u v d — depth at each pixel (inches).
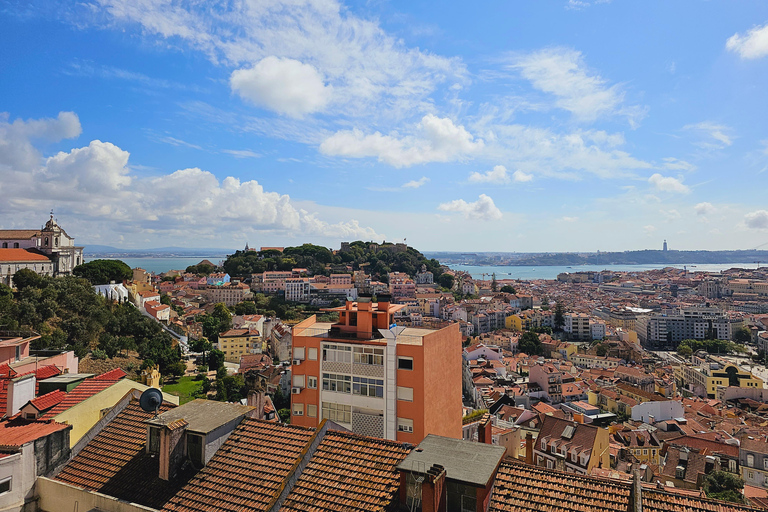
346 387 1904.5
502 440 2443.4
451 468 796.0
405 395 1813.5
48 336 4495.6
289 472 871.1
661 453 3868.1
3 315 4443.9
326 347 1950.1
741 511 720.3
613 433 4109.3
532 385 5964.6
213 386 6082.7
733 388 6491.1
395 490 810.2
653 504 743.7
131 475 954.1
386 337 1861.5
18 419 1072.8
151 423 970.1
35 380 1210.6
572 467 2979.8
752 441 3806.6
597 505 744.3
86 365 5103.3
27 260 6284.5
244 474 901.2
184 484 905.5
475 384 6053.2
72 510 919.7
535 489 789.2
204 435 939.3
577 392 5890.8
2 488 891.4
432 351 1876.2
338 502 805.9
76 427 1129.4
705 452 3907.5
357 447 927.7
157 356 6254.9
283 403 5757.9
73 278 6067.9
